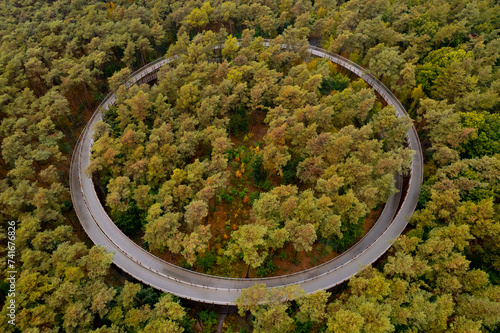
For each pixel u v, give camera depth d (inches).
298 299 1951.3
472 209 2229.3
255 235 2132.1
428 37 3572.8
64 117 3476.9
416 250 2306.8
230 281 2395.4
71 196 2935.5
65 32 4018.2
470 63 3127.5
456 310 1972.2
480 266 2279.8
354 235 2556.6
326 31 4308.6
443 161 2669.8
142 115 3142.2
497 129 2691.9
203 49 3853.3
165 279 2390.5
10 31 4050.2
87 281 2191.2
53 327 1921.8
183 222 2829.7
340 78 3722.9
